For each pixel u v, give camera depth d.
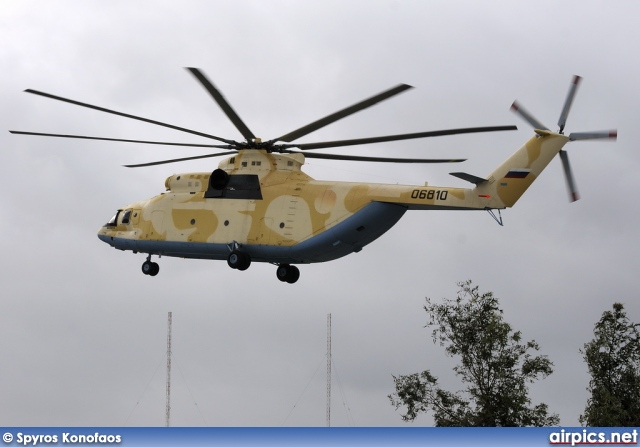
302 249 68.44
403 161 69.81
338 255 69.56
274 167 71.12
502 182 65.12
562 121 65.12
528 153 65.06
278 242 69.06
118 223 77.56
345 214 67.44
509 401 66.31
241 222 70.56
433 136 64.25
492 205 65.25
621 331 68.62
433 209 67.25
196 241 72.31
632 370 67.88
